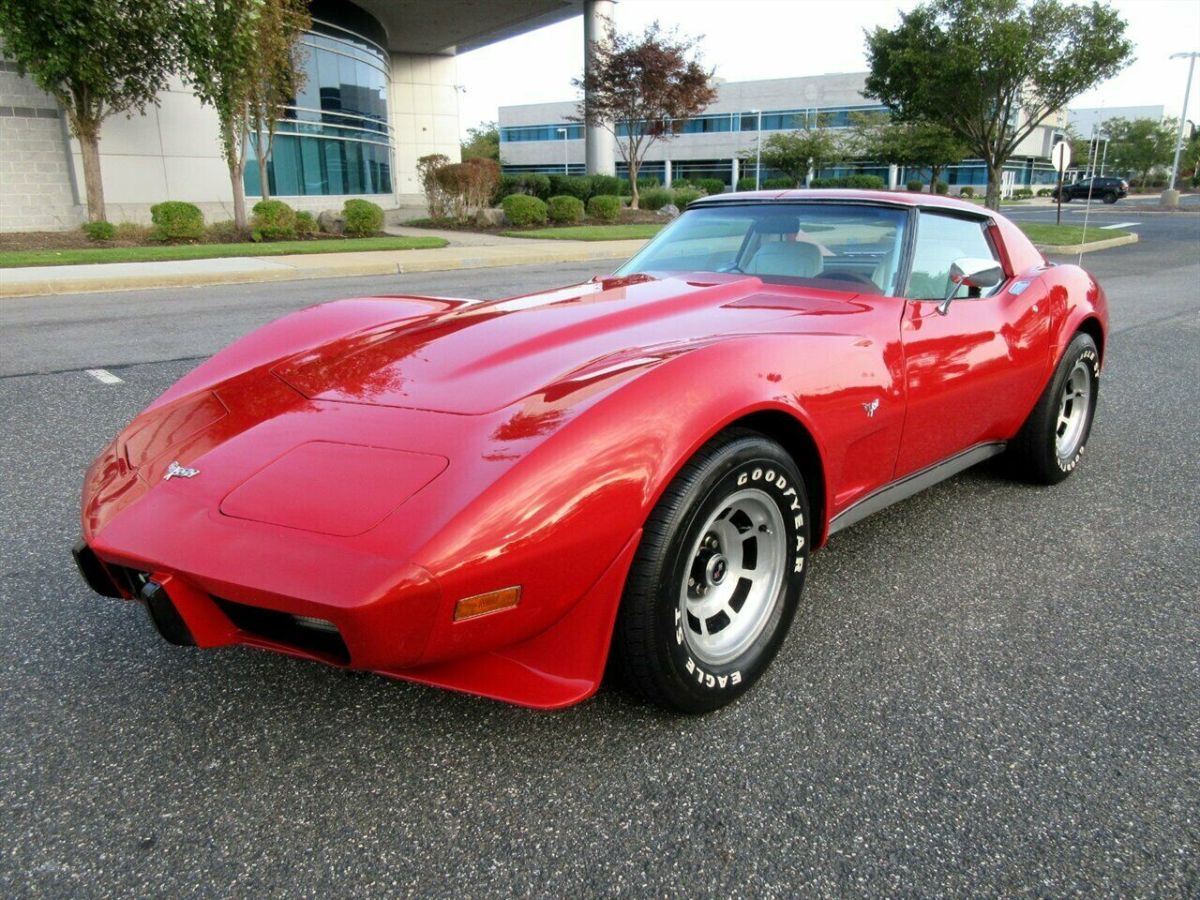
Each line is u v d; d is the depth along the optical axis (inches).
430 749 79.0
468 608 65.6
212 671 91.6
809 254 122.0
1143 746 79.9
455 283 463.5
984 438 131.2
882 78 970.1
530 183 1195.9
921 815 70.9
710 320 98.9
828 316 101.2
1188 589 112.6
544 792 73.4
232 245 644.1
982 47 871.7
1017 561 121.0
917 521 135.8
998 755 78.5
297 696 87.3
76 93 655.1
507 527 65.7
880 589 112.0
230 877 64.1
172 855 66.2
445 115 1445.6
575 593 70.7
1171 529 133.0
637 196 1167.0
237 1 673.6
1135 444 179.2
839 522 101.7
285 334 111.4
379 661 65.1
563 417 72.4
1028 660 94.9
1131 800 72.8
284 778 75.0
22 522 130.7
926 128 1782.7
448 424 76.2
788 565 88.2
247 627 73.4
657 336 92.7
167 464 79.4
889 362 101.3
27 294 416.8
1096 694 88.4
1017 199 2394.2
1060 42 875.4
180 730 81.7
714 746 79.5
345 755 78.2
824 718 84.0
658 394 75.1
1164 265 628.4
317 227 792.3
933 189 1980.8
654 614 74.3
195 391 97.6
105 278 439.8
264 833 68.6
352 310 119.1
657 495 71.9
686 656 78.4
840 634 100.4
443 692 88.0
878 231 120.2
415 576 62.6
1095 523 135.3
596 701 86.6
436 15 1189.7
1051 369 138.1
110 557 72.2
